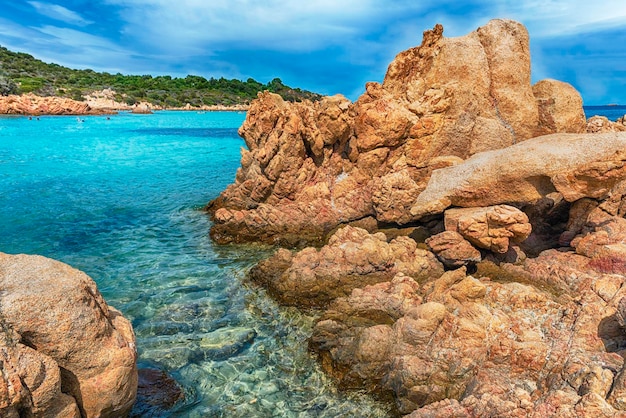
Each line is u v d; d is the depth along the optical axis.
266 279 13.88
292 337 11.22
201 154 44.81
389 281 12.89
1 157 38.47
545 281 12.55
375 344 9.71
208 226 19.84
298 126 18.69
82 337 6.67
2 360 5.81
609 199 14.23
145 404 8.71
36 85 128.12
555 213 16.14
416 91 18.92
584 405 6.57
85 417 6.86
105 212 22.02
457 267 13.70
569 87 18.73
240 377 9.75
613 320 8.92
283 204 19.42
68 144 49.03
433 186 16.17
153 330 11.46
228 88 193.62
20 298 6.39
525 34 19.16
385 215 16.97
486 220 13.18
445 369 8.95
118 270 15.11
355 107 18.81
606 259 12.31
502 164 14.45
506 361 8.77
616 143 12.98
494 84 18.58
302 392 9.30
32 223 20.05
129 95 149.12
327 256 13.68
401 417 8.56
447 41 18.89
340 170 19.38
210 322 11.88
